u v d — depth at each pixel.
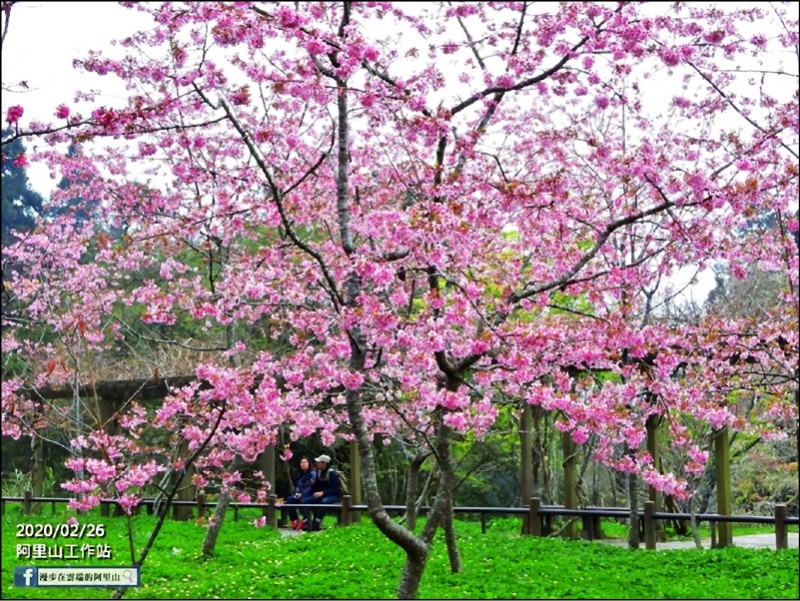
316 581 11.30
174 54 9.20
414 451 17.34
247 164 12.30
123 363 20.69
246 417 10.62
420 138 11.19
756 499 20.83
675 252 10.73
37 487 20.66
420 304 14.34
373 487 9.22
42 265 17.12
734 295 17.28
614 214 11.68
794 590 10.62
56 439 22.86
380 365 11.87
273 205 12.02
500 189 10.12
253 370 11.04
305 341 11.72
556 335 9.91
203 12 9.31
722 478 14.49
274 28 9.09
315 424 12.16
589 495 23.19
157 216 13.40
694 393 10.99
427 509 17.33
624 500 23.70
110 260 13.73
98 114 9.07
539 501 15.84
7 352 19.58
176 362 18.80
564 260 10.96
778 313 13.88
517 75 10.39
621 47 9.85
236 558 13.19
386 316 8.98
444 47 10.60
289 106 12.17
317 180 12.77
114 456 11.52
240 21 9.02
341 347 10.48
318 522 17.12
